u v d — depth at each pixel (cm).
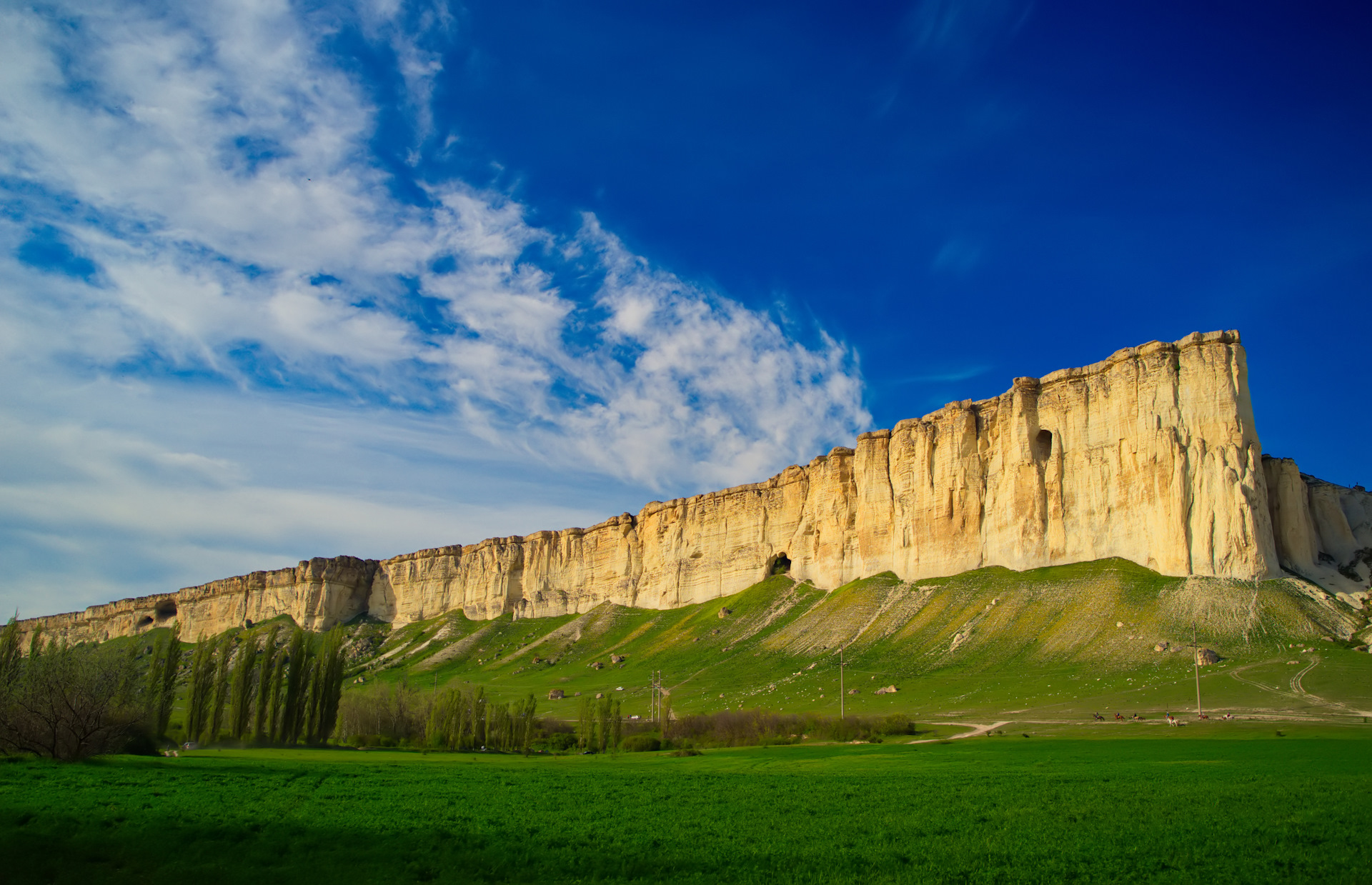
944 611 16700
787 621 19825
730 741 10825
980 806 4784
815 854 3716
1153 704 10688
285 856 3647
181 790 5328
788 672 16438
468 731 11356
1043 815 4462
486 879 3344
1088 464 16762
